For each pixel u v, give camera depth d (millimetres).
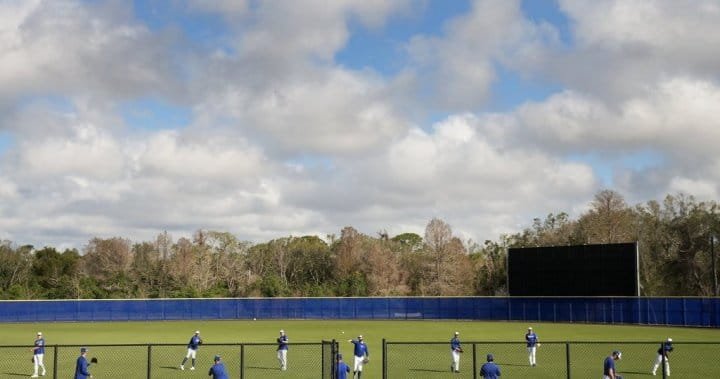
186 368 40906
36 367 38000
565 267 85062
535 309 87500
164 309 96188
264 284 125312
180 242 138875
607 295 81750
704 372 38781
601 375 37312
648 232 124188
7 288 136375
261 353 48656
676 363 42906
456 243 137250
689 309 77062
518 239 135125
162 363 43438
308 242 168625
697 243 118750
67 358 46344
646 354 47344
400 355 47469
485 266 132625
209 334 70938
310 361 44062
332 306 98375
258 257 152250
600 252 82438
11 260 143250
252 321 94125
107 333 72375
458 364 40250
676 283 120000
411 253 150000
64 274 141250
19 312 91688
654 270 121250
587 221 126000
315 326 83125
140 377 37344
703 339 61469
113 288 123188
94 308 94312
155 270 135500
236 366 41594
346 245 145125
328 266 150375
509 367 40844
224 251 145625
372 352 49781
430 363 43000
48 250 149750
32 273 147000
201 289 131375
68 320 93188
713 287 115188
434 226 136875
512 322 88125
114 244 150875
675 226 122500
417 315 96062
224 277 142000
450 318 94438
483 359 44938
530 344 41250
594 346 53188
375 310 97625
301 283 147000
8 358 46531
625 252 80438
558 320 85438
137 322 92250
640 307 79562
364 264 141500
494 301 91312
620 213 124250
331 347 27797
